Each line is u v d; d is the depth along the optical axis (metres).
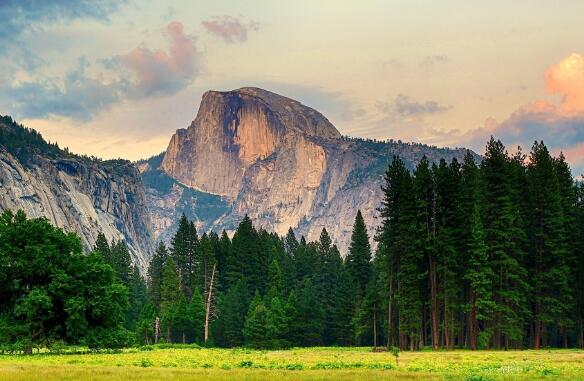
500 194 85.25
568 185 93.38
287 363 47.91
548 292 86.62
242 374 35.84
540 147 96.06
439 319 88.44
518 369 41.34
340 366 44.66
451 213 84.94
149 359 51.78
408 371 40.41
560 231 84.31
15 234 62.38
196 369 39.97
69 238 65.00
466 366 46.00
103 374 35.19
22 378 32.62
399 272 85.19
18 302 61.25
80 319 61.59
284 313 109.12
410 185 84.81
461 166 95.44
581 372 38.50
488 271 79.88
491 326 85.69
